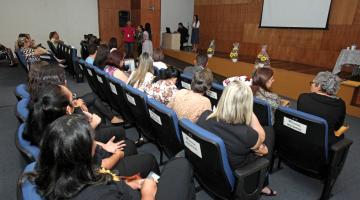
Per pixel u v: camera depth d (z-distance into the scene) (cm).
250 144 132
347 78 508
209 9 1009
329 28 650
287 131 185
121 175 146
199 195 199
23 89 197
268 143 183
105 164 140
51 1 844
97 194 79
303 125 170
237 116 134
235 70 658
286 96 520
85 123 82
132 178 129
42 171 80
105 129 192
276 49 788
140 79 261
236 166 135
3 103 399
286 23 745
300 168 204
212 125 142
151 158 162
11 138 281
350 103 410
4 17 789
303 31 707
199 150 133
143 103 198
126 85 230
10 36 810
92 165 84
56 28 873
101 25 940
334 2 632
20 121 146
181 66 806
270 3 778
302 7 698
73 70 557
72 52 525
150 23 966
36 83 175
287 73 511
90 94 285
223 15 952
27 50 476
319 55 681
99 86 324
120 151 153
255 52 855
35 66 185
